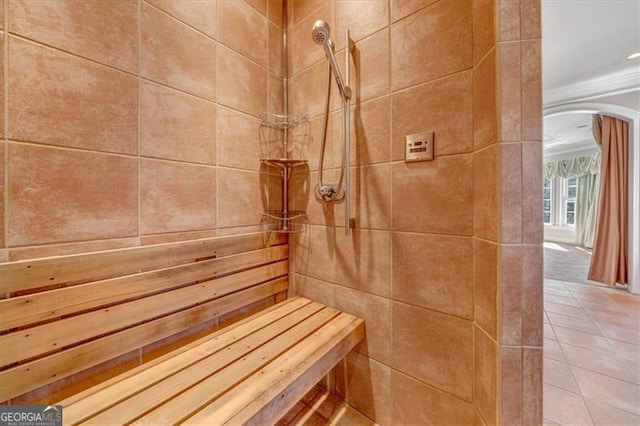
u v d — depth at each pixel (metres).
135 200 0.77
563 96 2.74
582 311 2.17
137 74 0.77
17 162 0.58
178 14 0.86
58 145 0.64
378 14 0.95
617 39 1.94
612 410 1.15
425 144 0.84
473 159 0.75
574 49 2.06
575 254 4.58
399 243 0.91
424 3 0.84
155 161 0.81
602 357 1.54
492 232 0.67
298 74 1.21
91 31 0.68
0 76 0.56
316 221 1.15
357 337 0.95
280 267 1.21
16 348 0.56
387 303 0.94
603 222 2.89
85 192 0.68
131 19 0.75
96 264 0.68
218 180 0.99
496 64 0.65
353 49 1.01
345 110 0.98
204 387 0.63
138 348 0.77
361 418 0.99
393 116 0.91
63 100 0.64
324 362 0.77
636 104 2.51
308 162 1.17
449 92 0.79
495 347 0.66
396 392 0.92
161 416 0.55
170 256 0.83
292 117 1.23
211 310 0.93
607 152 2.85
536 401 0.63
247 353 0.77
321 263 1.13
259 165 1.14
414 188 0.87
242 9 1.07
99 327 0.68
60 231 0.64
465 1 0.76
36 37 0.60
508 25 0.64
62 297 0.62
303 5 1.19
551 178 6.16
